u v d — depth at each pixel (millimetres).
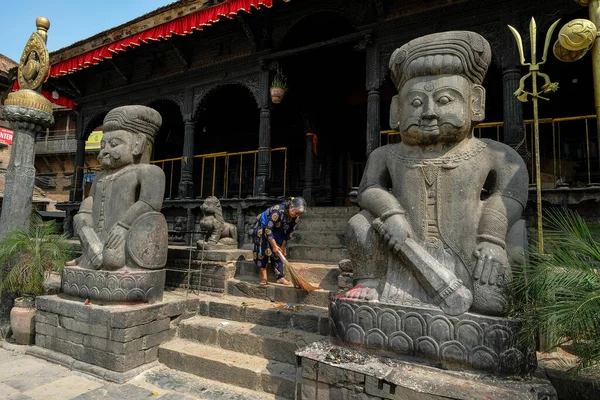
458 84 2680
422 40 2816
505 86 5590
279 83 7500
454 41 2695
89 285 4055
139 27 8836
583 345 2066
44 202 18719
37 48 5266
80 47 9836
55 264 4473
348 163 10484
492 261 2445
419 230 2752
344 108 10508
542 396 2156
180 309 4352
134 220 4176
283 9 7453
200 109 8742
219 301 4582
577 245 2238
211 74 8453
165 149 12539
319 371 2607
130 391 3377
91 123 10539
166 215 8445
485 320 2336
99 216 4371
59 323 4152
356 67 9352
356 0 6828
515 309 2379
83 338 3912
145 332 3871
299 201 4531
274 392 3254
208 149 12688
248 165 11914
